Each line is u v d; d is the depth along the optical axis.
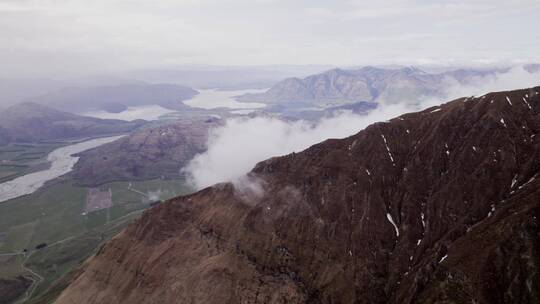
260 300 155.25
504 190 145.88
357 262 153.38
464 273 127.25
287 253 164.50
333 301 147.38
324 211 170.38
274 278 159.88
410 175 167.38
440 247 141.75
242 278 163.00
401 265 148.75
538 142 150.75
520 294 118.81
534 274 119.06
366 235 159.12
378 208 164.88
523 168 147.75
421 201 160.62
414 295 134.38
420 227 155.38
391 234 158.25
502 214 135.75
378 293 145.25
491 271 124.06
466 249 133.50
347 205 168.75
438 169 163.88
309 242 164.62
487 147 156.88
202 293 163.25
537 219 126.69
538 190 134.25
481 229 136.25
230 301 158.50
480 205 146.38
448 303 123.56
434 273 134.50
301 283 155.38
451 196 153.50
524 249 123.56
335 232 163.75
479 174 152.25
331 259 157.25
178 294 167.12
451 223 148.50
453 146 165.38
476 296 121.62
